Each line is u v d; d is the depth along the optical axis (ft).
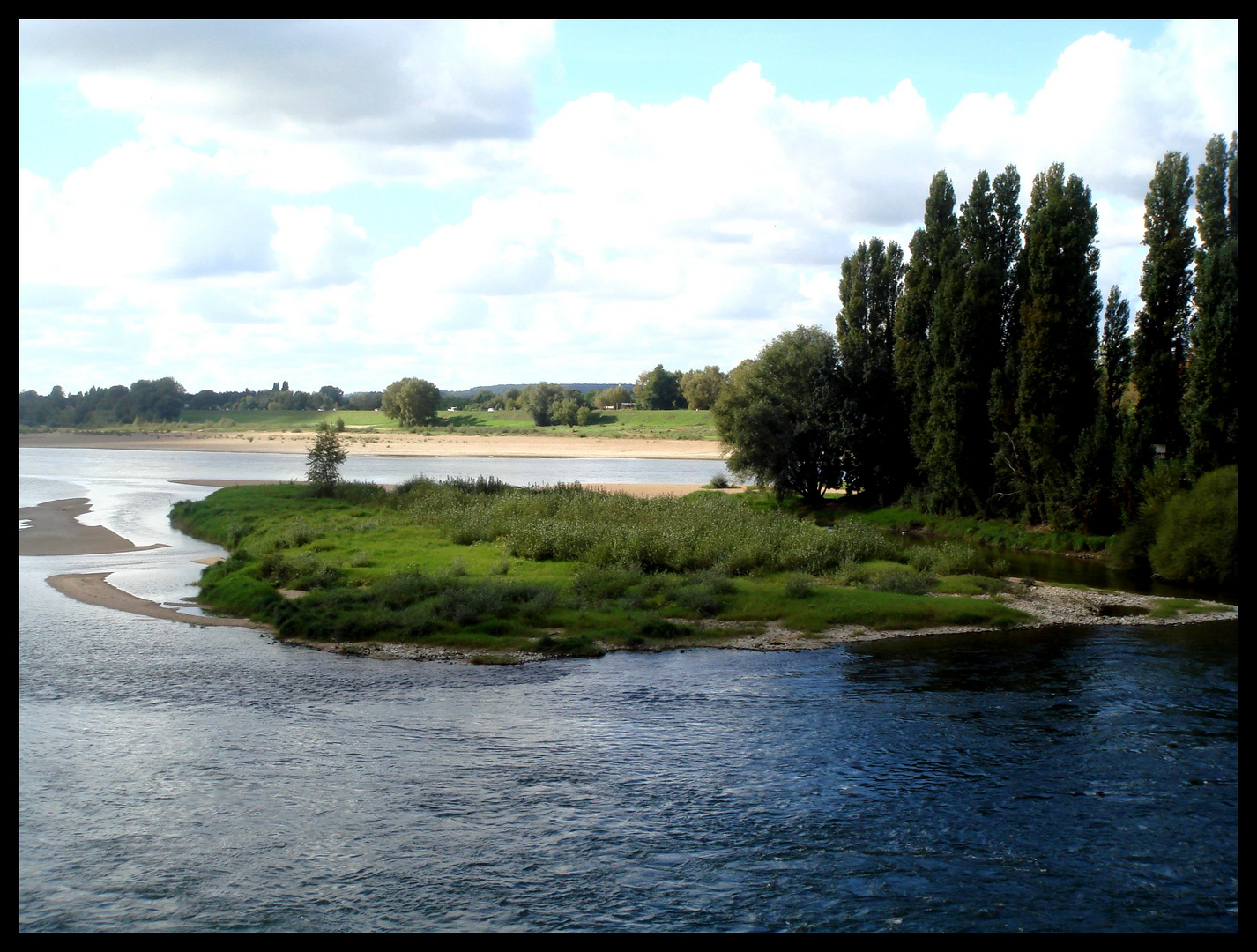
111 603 104.06
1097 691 69.36
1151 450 147.84
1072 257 154.51
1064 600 105.40
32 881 43.01
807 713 64.75
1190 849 45.24
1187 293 146.51
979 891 41.98
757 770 54.80
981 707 65.82
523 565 115.55
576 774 54.60
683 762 56.24
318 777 54.34
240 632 89.76
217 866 44.39
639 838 46.93
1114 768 54.54
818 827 48.01
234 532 150.51
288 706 66.95
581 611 92.63
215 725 62.75
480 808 50.19
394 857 45.29
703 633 87.25
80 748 58.39
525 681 73.00
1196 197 144.46
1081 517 153.07
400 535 140.97
